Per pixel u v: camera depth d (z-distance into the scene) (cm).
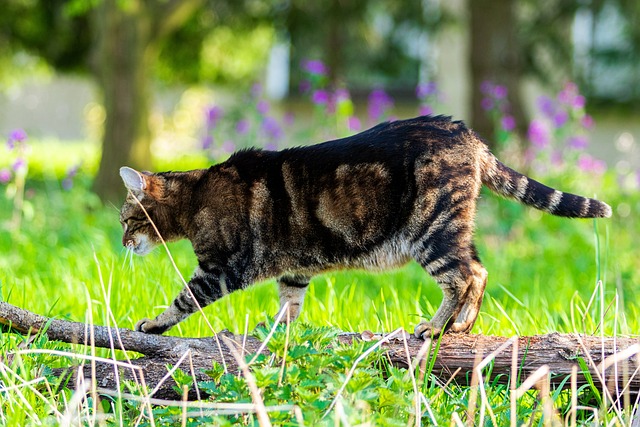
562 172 1010
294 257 481
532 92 1823
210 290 480
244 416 355
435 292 702
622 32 1695
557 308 588
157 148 2177
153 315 519
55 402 378
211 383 360
